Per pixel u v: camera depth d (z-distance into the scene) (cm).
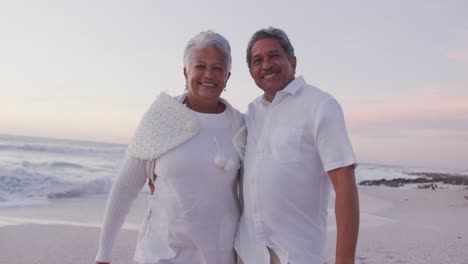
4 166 1585
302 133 248
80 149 2989
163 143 269
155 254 267
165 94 287
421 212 1190
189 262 268
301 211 249
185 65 286
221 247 271
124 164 280
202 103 288
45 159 2480
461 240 766
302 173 248
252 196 258
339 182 233
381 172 4488
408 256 647
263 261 249
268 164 254
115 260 580
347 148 233
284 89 259
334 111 242
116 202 276
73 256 606
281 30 275
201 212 268
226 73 286
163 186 274
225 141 282
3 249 629
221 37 282
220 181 272
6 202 1130
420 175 4128
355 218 229
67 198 1273
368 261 616
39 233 736
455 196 1694
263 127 267
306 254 246
